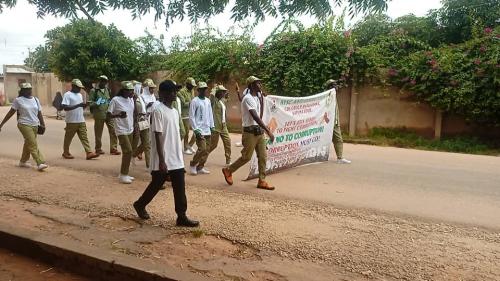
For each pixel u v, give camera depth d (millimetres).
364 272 4012
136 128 8391
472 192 7312
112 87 22469
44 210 5836
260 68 17250
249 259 4320
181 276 3816
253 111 6879
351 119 15805
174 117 5152
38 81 30938
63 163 9250
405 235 5012
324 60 15492
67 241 4617
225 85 18406
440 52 14141
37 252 4660
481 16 15391
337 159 10125
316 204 6320
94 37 21000
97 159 9828
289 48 16328
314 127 9500
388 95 15141
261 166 7230
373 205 6355
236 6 4727
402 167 9719
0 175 7844
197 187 7258
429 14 16547
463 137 13969
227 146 9156
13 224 5285
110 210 5824
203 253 4469
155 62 21406
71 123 9602
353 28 16750
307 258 4324
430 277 3932
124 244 4668
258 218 5539
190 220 5230
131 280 4016
